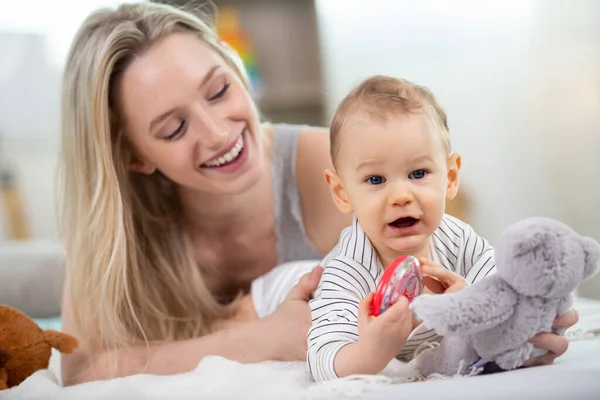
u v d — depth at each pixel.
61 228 1.50
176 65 1.31
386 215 0.90
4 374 1.12
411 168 0.90
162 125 1.33
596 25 2.74
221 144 1.33
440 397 0.73
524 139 2.83
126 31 1.35
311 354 0.93
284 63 3.50
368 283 0.97
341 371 0.86
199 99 1.32
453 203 2.76
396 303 0.83
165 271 1.51
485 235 2.84
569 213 2.77
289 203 1.59
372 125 0.90
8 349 1.13
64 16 3.11
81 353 1.33
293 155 1.59
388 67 3.03
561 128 2.78
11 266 2.09
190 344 1.26
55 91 3.12
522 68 2.83
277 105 3.41
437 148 0.91
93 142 1.39
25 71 3.10
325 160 1.57
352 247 0.99
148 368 1.25
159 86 1.31
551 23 2.80
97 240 1.38
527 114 2.82
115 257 1.36
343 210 0.99
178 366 1.23
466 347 0.88
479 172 2.88
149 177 1.53
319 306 0.96
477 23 2.88
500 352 0.84
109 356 1.29
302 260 1.63
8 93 3.08
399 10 3.00
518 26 2.83
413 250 0.97
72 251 1.43
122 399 0.93
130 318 1.40
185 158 1.35
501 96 2.85
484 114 2.87
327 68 3.16
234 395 0.89
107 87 1.37
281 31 3.49
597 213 2.72
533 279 0.79
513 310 0.82
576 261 0.78
